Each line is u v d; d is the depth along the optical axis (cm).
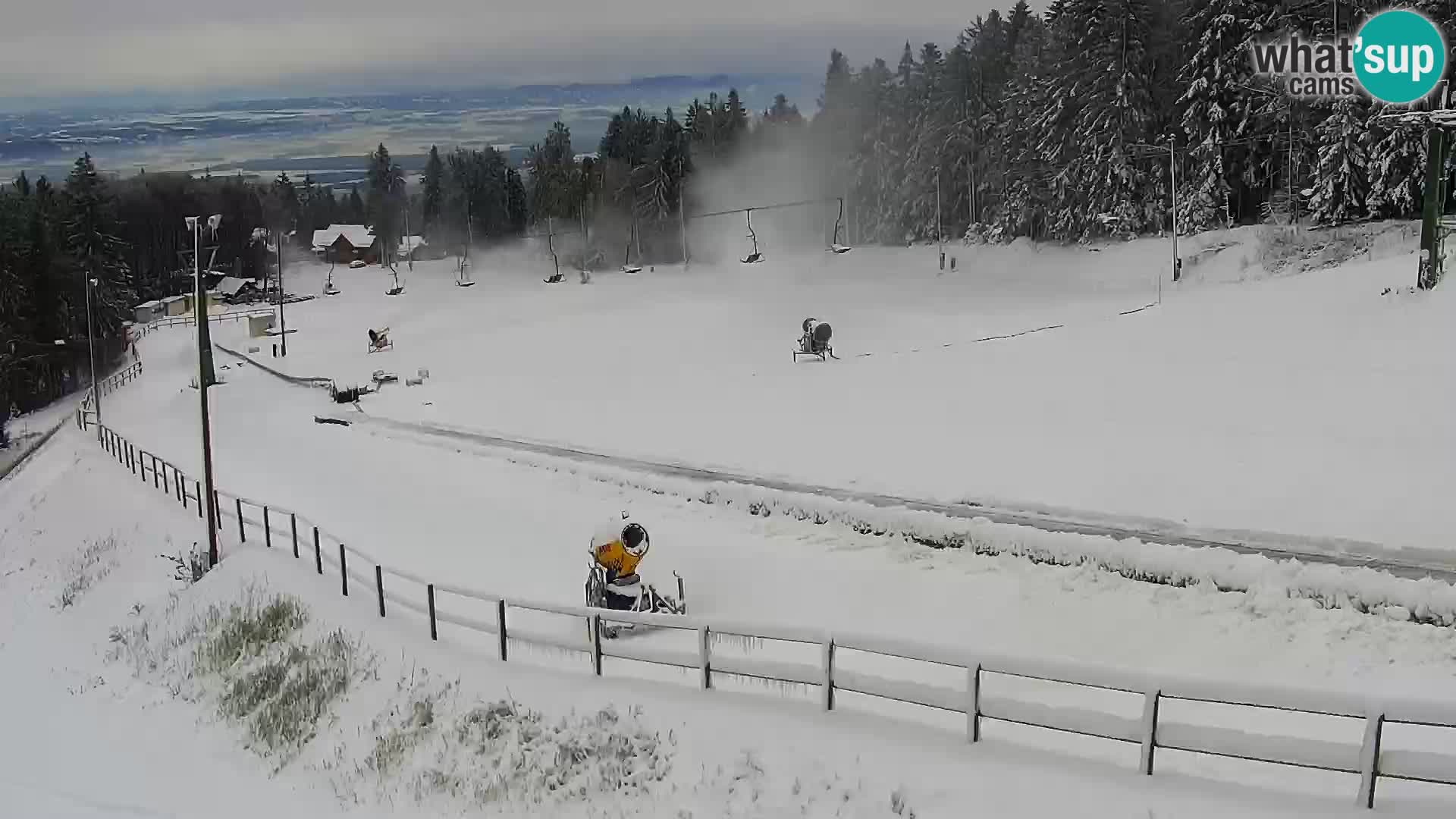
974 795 1185
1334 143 6562
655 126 15062
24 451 6431
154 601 2650
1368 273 4041
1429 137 3519
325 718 1780
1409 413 2603
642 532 2047
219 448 4484
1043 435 2923
